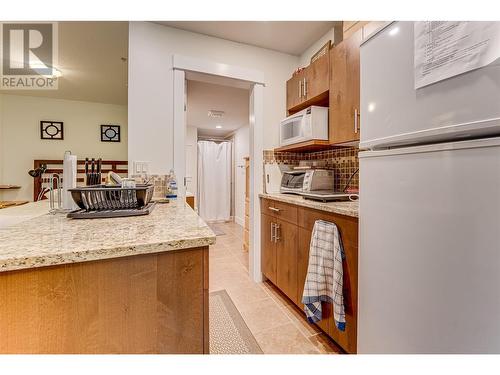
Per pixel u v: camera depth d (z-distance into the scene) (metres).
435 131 0.73
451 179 0.69
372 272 0.95
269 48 2.36
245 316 1.74
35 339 0.56
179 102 1.97
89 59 2.52
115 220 0.94
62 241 0.64
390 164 0.87
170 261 0.67
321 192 1.91
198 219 0.97
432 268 0.74
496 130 0.65
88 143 3.94
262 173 2.40
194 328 0.69
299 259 1.74
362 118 1.01
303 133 1.95
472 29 0.65
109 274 0.61
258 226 2.39
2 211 1.29
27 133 3.60
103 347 0.61
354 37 1.56
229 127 5.21
